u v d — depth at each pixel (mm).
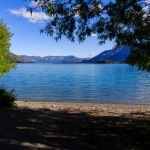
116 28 10211
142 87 51906
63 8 10117
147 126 12320
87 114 16312
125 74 102750
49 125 12867
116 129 12172
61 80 69000
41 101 31672
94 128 12352
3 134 11094
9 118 13961
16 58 21688
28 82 61531
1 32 20547
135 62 11641
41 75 94250
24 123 13047
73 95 38719
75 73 111188
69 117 14953
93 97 36781
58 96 37375
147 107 25391
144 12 9805
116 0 9852
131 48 10859
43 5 9758
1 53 20531
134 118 15250
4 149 9445
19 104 22547
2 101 17578
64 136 11125
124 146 9898
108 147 9828
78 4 10148
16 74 101250
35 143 10172
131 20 9773
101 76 88625
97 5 10086
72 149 9656
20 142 10203
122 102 32375
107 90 46031
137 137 10867
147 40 9922
